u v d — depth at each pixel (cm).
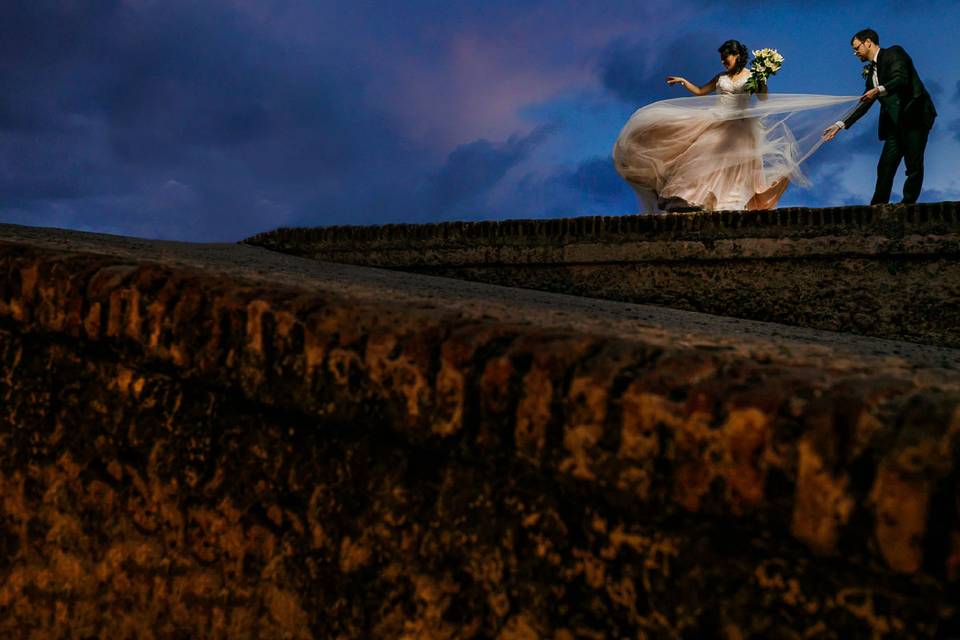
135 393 220
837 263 638
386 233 788
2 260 238
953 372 179
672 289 691
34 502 229
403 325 175
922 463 113
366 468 184
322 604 181
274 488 195
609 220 711
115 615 211
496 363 158
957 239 597
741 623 134
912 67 893
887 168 910
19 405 237
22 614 223
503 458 159
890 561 115
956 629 116
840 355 198
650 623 144
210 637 196
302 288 218
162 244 550
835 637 126
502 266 751
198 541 203
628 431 141
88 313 220
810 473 122
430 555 171
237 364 197
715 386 135
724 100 992
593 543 154
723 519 133
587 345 154
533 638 156
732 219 667
